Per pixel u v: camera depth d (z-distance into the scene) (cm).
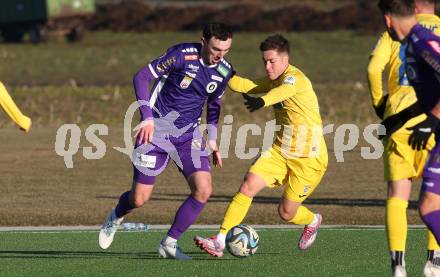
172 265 2522
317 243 3025
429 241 2162
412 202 4091
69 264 2550
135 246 2986
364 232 3316
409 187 2142
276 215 3744
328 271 2411
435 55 1995
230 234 2606
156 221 3716
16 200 4250
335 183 4784
